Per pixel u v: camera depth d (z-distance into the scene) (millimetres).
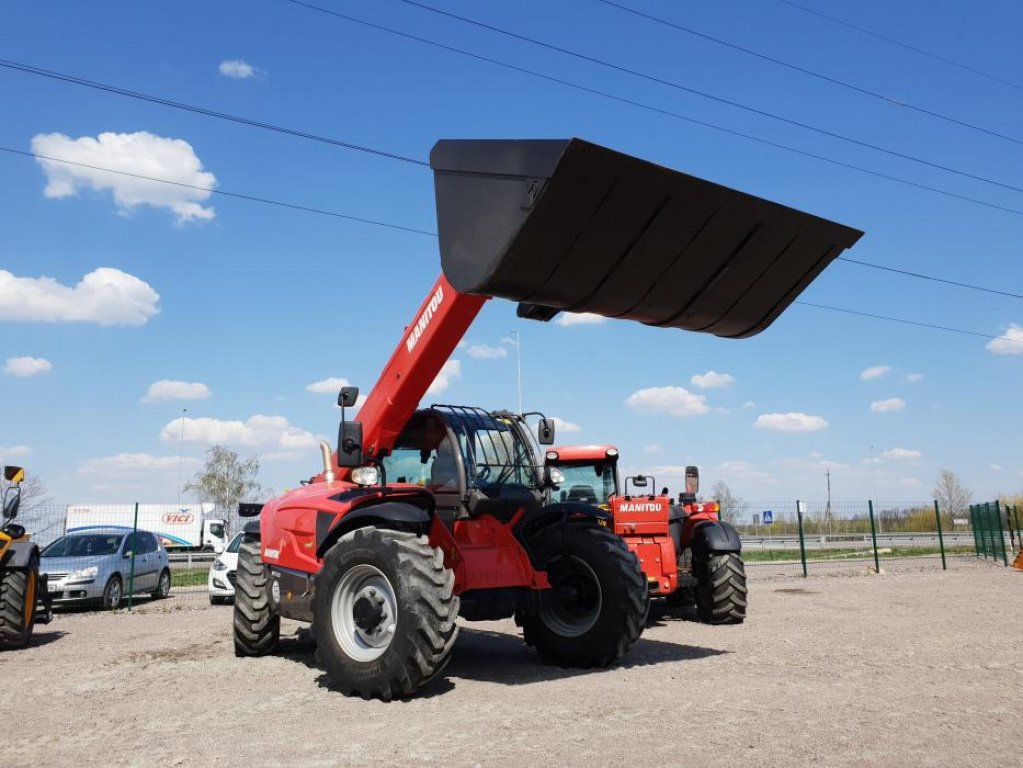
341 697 5371
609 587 6305
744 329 5578
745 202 4867
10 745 4324
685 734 4172
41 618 10211
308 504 6777
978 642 7512
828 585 15211
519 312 5445
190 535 33312
